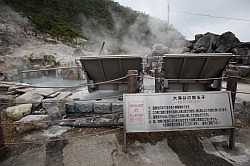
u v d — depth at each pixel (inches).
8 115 169.9
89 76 218.4
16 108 171.2
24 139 140.6
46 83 347.6
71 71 394.3
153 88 266.5
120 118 175.3
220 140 137.6
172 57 176.4
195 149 127.0
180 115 124.3
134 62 192.2
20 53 692.1
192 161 113.7
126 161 113.9
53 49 899.4
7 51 682.2
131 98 125.5
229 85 150.2
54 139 137.3
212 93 128.1
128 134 146.1
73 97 205.0
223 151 123.9
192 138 141.1
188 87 214.5
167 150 125.9
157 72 230.1
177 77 205.5
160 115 123.7
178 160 114.7
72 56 738.8
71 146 131.3
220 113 125.3
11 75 399.9
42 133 150.5
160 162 112.9
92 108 183.3
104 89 231.9
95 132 152.4
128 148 128.0
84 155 120.6
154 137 142.6
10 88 242.8
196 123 124.0
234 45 373.4
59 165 111.0
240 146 129.6
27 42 916.0
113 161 114.0
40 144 134.0
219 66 184.4
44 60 549.0
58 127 161.8
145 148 128.2
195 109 125.1
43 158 117.8
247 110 171.2
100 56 185.3
